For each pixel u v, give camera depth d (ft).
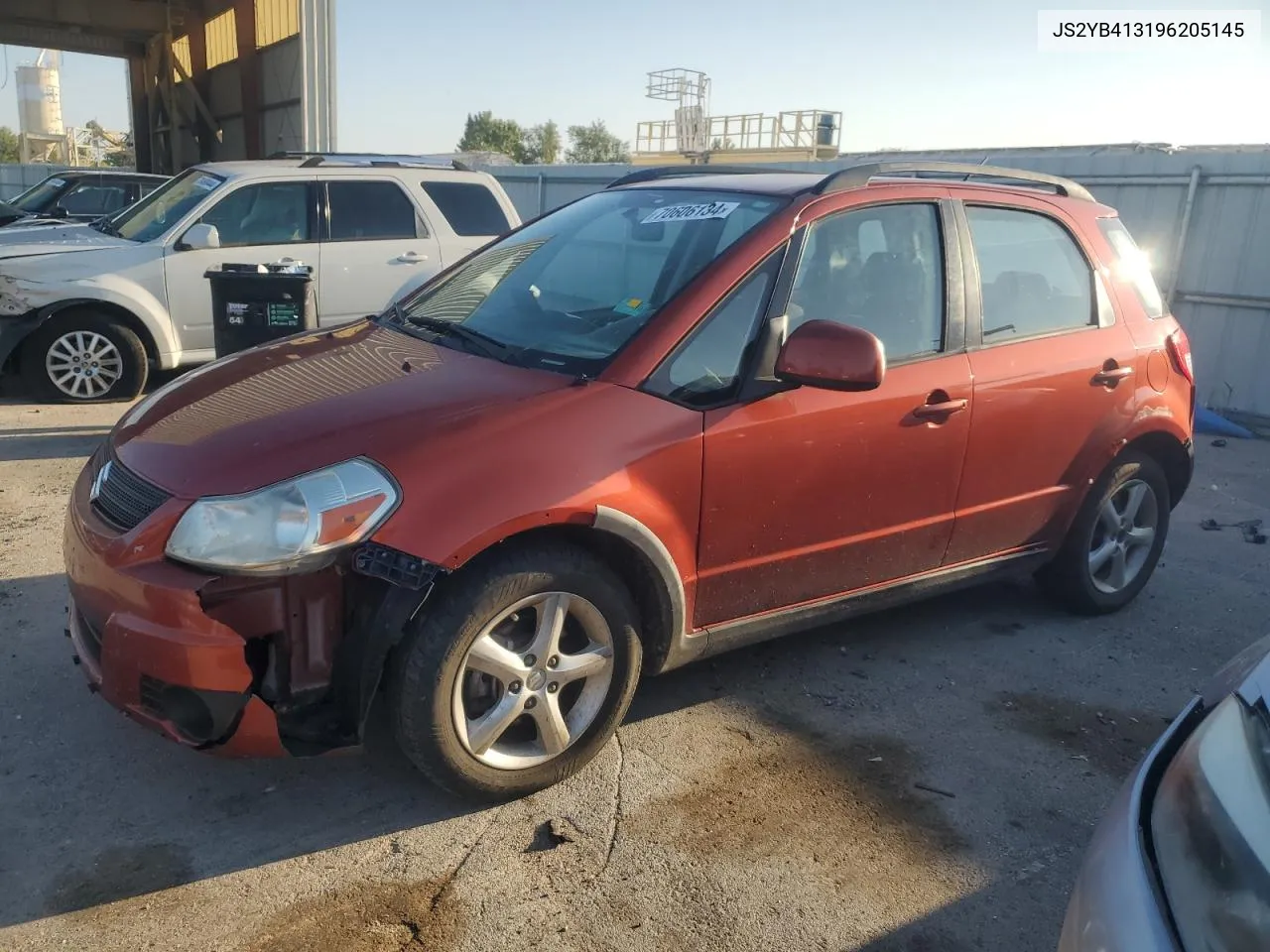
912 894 9.34
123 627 8.80
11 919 8.45
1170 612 16.33
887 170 12.69
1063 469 14.14
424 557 8.83
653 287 11.44
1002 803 10.84
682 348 10.62
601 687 10.44
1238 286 30.91
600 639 10.30
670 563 10.41
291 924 8.55
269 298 22.02
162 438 9.95
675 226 12.32
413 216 28.43
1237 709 5.98
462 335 11.89
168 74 75.72
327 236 27.40
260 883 9.02
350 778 10.59
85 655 9.75
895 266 12.39
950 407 12.34
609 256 12.53
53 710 11.48
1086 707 13.03
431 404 9.87
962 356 12.71
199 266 26.00
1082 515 14.87
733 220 11.87
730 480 10.68
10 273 23.97
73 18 71.72
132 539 8.94
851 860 9.75
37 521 17.20
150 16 74.49
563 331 11.38
